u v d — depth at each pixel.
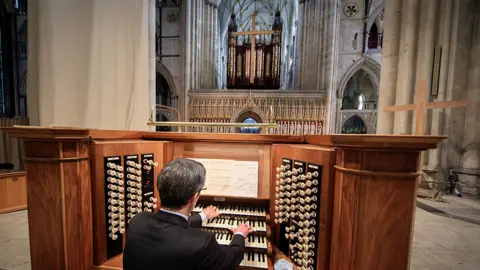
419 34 5.17
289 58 18.31
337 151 1.32
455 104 2.86
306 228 1.48
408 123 5.30
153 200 1.86
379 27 12.73
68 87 3.06
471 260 2.60
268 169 1.91
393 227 1.19
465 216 3.93
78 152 1.49
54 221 1.46
